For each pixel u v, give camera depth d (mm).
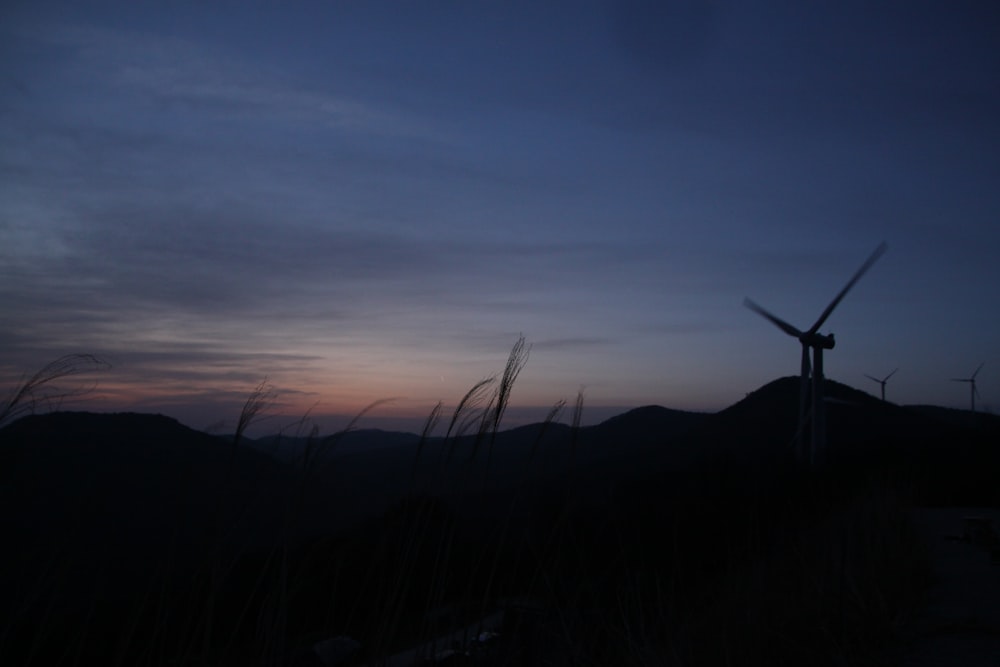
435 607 3158
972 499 20406
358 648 2998
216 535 2834
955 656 5527
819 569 6773
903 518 10414
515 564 3525
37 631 2648
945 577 8898
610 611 4180
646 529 6059
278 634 2824
